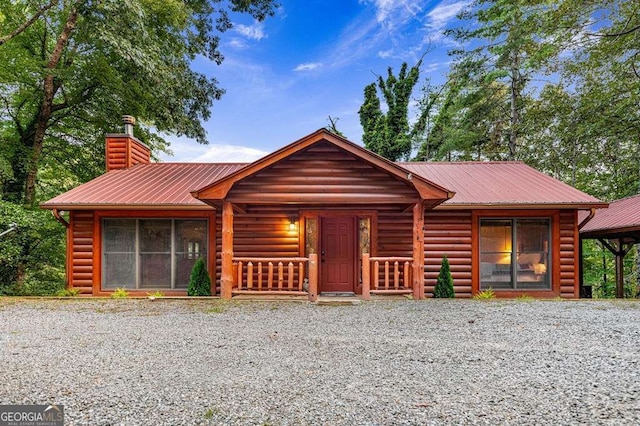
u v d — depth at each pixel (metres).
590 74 11.88
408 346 4.11
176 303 7.01
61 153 14.11
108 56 12.48
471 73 17.28
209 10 16.19
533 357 3.73
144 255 9.07
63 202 8.47
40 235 10.22
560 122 12.79
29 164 11.84
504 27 16.02
